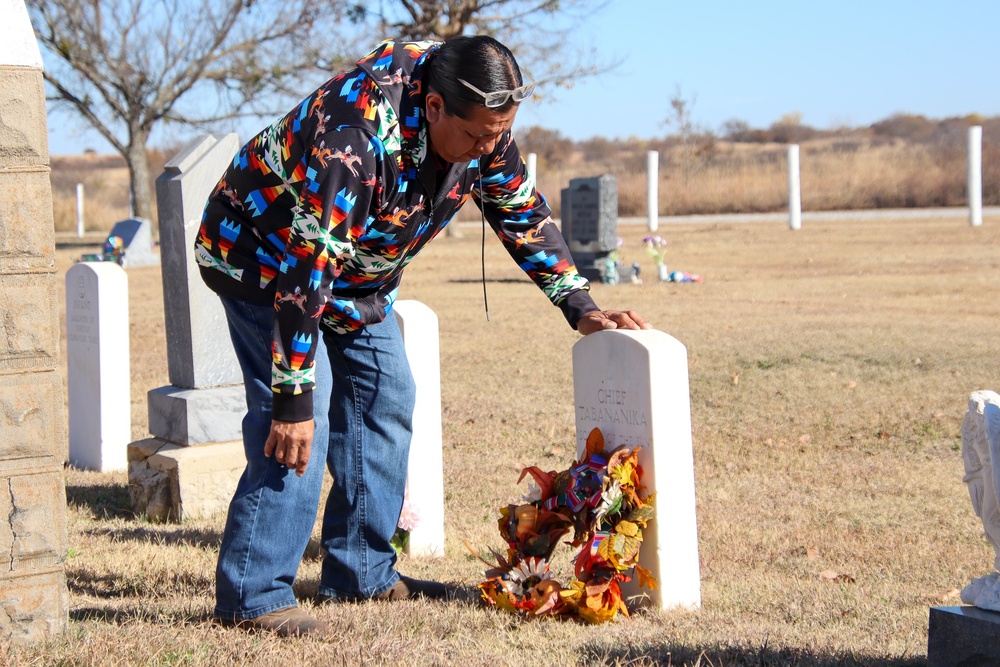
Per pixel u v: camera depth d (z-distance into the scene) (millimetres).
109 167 81250
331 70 31359
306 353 2943
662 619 3541
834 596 4059
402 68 2949
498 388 9312
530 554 3744
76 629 3127
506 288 17375
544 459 6938
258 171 3102
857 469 6465
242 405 5957
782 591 4137
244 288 3195
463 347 11367
